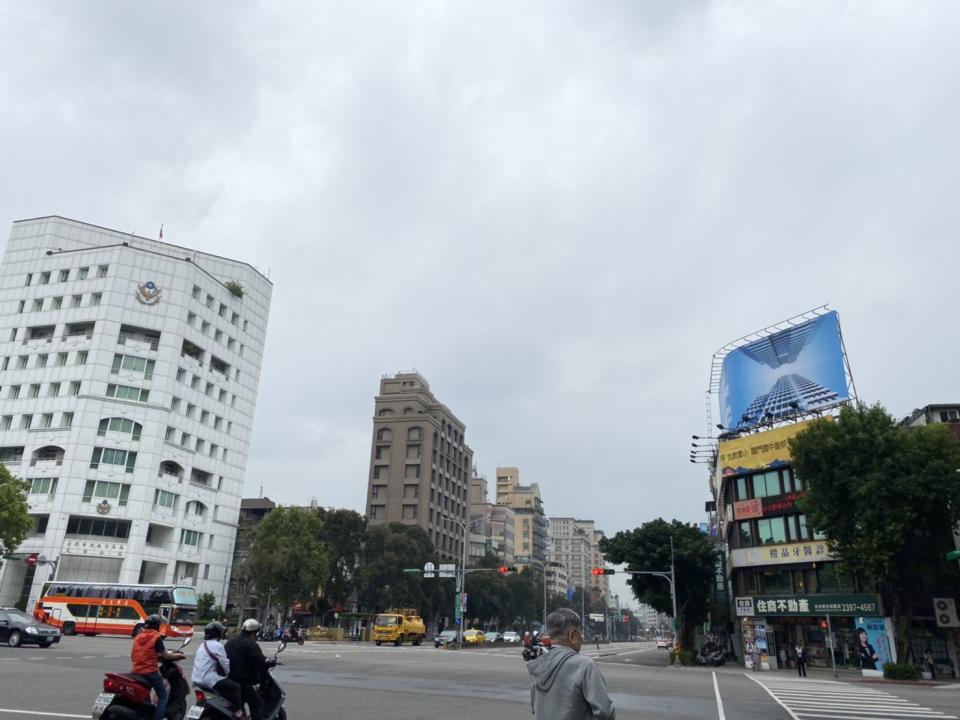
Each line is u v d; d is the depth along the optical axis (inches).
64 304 2465.6
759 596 1571.1
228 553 2714.1
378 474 3750.0
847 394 1550.2
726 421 1905.8
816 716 593.9
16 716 436.1
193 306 2620.6
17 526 1670.8
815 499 1278.3
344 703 571.5
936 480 1176.8
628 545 2023.9
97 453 2260.1
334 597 2687.0
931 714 619.5
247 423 2923.2
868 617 1368.1
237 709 334.3
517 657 1571.1
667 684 916.0
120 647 1204.5
